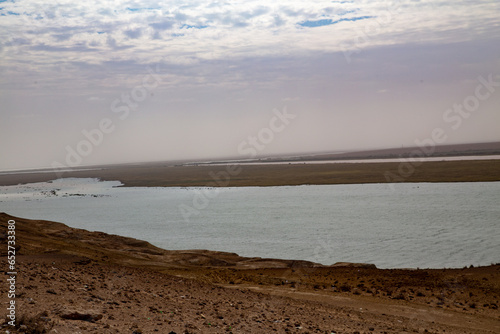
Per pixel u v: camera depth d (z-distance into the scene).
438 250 35.34
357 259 33.34
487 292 19.50
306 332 10.48
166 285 16.30
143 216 61.88
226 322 10.62
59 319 7.89
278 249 37.84
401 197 72.75
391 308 16.62
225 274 23.23
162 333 8.33
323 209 62.47
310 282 21.83
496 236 39.69
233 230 48.12
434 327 13.67
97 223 56.34
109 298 11.41
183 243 41.62
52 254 19.28
